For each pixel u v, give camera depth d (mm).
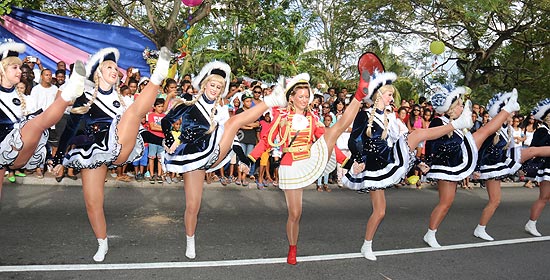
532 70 19906
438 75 19719
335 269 4422
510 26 18328
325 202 7809
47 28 9852
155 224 5602
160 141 7773
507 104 5621
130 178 8008
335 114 9727
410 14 17281
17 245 4484
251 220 6164
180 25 10289
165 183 8148
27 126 3725
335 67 20922
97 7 12555
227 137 4398
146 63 10578
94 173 4047
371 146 4730
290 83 4344
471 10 15867
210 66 4379
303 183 4270
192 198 4363
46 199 6391
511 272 4691
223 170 8625
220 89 4414
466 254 5223
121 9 10219
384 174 4695
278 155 5055
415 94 19562
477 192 10344
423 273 4477
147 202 6750
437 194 9523
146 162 7957
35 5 10250
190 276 4000
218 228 5645
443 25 18016
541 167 6262
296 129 4289
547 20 17141
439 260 4934
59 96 3711
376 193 4773
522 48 19766
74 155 4031
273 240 5277
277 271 4266
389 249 5219
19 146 3715
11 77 3812
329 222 6340
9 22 9555
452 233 6184
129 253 4480
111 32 10328
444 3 16297
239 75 13406
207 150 4293
